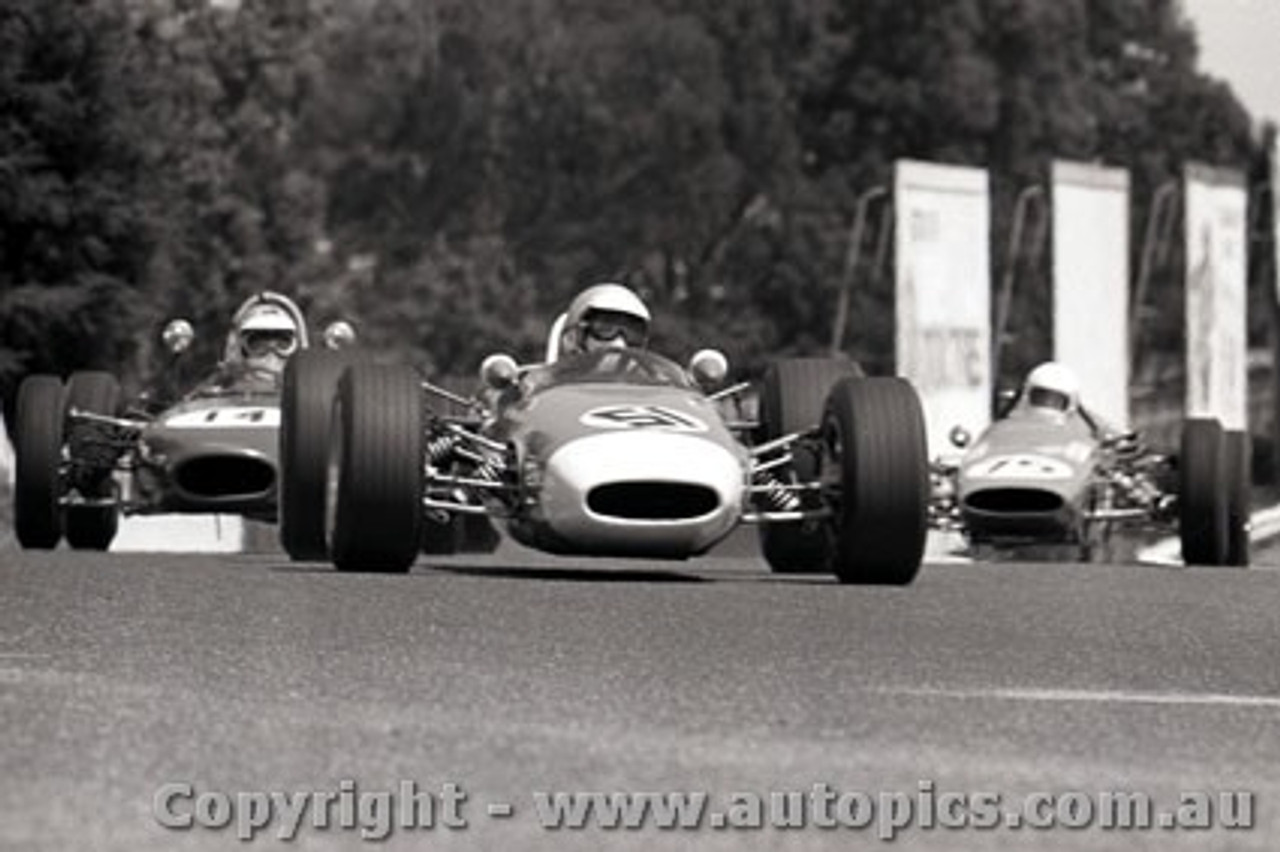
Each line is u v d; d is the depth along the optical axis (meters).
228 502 52.81
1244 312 125.12
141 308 133.88
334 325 56.03
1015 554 86.75
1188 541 54.22
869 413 36.62
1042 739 19.98
